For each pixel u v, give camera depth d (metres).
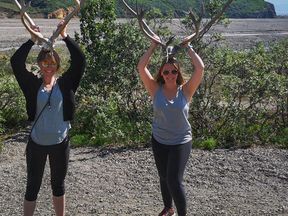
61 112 4.83
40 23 42.31
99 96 9.87
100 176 7.04
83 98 9.88
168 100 4.91
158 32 9.79
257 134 8.89
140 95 9.48
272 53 11.12
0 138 9.13
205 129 8.98
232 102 9.01
